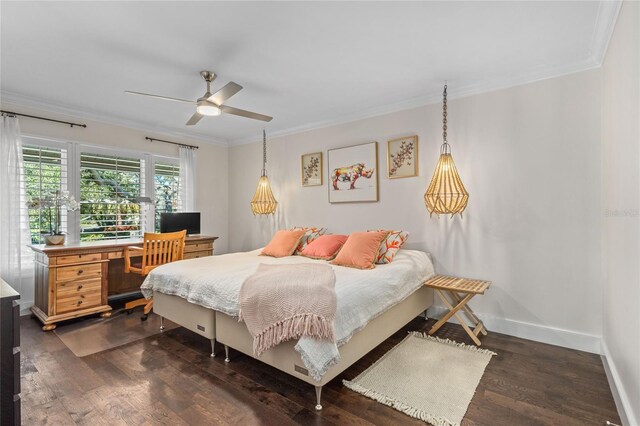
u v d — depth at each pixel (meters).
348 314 1.99
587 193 2.61
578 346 2.64
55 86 3.15
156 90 3.25
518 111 2.91
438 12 2.00
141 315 3.57
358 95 3.39
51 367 2.36
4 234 3.27
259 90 3.26
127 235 4.30
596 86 2.57
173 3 1.90
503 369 2.31
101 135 4.06
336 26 2.15
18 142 3.37
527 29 2.18
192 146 5.00
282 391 2.05
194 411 1.85
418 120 3.50
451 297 3.29
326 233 4.24
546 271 2.79
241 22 2.10
